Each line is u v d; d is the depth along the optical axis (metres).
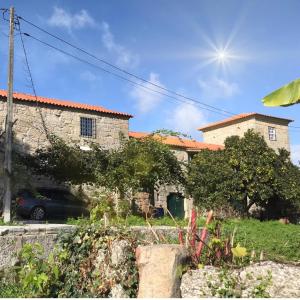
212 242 6.78
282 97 6.21
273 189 29.30
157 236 7.91
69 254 7.05
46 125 23.95
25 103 23.33
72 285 6.73
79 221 9.13
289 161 31.11
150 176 21.31
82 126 25.42
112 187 20.97
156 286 5.86
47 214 20.17
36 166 22.36
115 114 26.78
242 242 11.70
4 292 7.46
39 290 6.49
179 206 29.14
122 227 7.45
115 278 6.52
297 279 5.83
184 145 30.86
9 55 17.36
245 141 29.59
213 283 5.86
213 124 39.94
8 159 16.39
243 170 28.33
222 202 25.83
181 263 6.11
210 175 26.69
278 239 14.62
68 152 22.06
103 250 6.83
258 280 5.80
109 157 21.88
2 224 13.75
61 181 22.98
